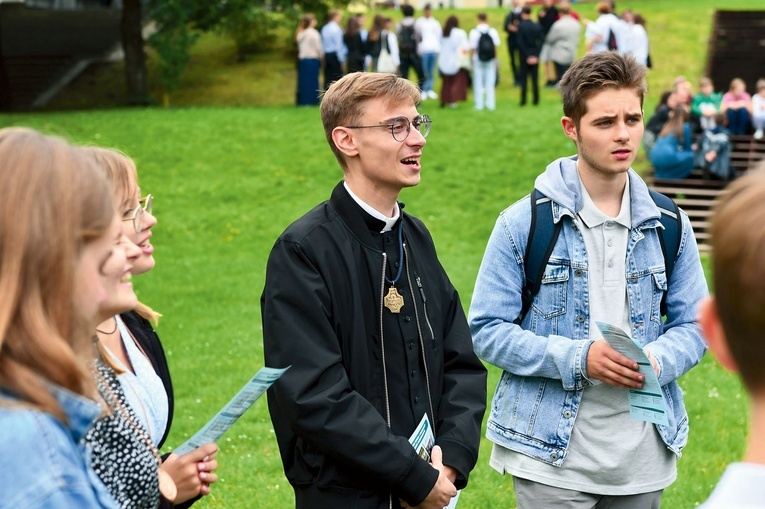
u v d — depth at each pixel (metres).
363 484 3.25
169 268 13.52
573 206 3.85
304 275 3.29
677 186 16.41
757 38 29.20
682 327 3.89
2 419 1.77
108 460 2.31
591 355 3.63
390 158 3.40
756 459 1.46
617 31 23.69
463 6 42.25
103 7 41.88
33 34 33.28
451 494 3.24
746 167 18.16
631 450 3.76
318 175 17.98
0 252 1.82
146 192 17.08
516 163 18.02
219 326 10.80
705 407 8.18
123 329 2.96
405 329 3.40
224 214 16.14
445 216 15.77
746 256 1.41
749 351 1.44
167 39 27.17
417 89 3.54
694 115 17.53
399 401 3.36
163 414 2.93
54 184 1.87
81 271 1.92
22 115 22.69
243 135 20.30
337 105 3.46
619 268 3.86
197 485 2.79
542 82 27.00
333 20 24.30
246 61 30.69
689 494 6.32
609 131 3.74
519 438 3.87
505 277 3.91
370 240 3.42
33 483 1.74
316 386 3.20
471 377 3.59
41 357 1.80
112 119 21.83
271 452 7.05
